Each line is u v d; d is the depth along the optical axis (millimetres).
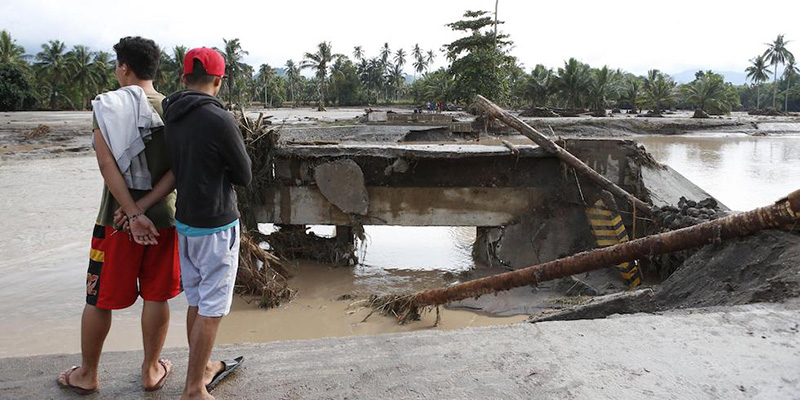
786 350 3709
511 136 43875
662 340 3904
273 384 3393
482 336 4027
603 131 50281
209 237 2883
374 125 39000
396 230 13453
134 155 2912
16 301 8219
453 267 10445
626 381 3359
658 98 79375
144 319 3182
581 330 4098
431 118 40781
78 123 42406
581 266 6598
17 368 3578
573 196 9945
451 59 55312
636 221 9688
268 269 9109
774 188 18953
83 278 9289
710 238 6195
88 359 3221
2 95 71938
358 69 128500
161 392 3303
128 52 3072
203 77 2957
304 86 136000
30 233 12227
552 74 78250
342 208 10094
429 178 10125
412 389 3316
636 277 8812
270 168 10000
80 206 15250
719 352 3713
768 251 5719
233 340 7160
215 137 2773
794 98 120438
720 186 19469
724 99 83875
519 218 10094
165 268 3131
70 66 82875
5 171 22516
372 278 9789
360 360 3689
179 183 2852
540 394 3230
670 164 26422
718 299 5711
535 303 8312
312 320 7898
